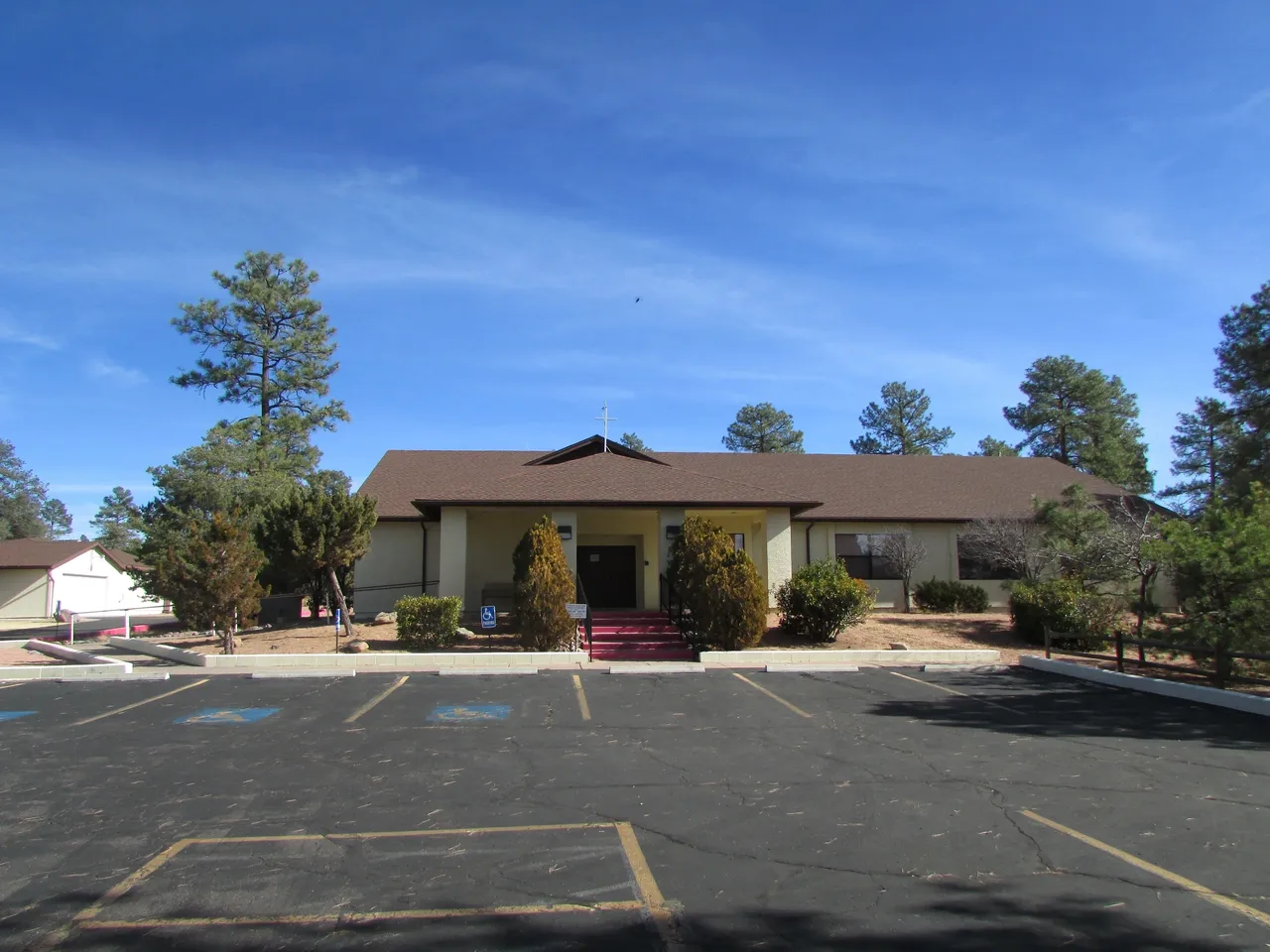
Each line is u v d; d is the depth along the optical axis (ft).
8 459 261.85
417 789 24.95
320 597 83.05
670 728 33.91
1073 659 55.77
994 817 22.06
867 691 43.01
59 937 15.19
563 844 20.08
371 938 15.06
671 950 14.57
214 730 33.88
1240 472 78.02
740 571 56.54
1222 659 41.96
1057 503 74.84
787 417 222.28
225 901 16.74
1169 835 20.59
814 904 16.47
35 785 25.67
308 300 138.82
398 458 97.60
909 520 86.99
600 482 71.61
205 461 94.02
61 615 99.91
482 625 60.80
